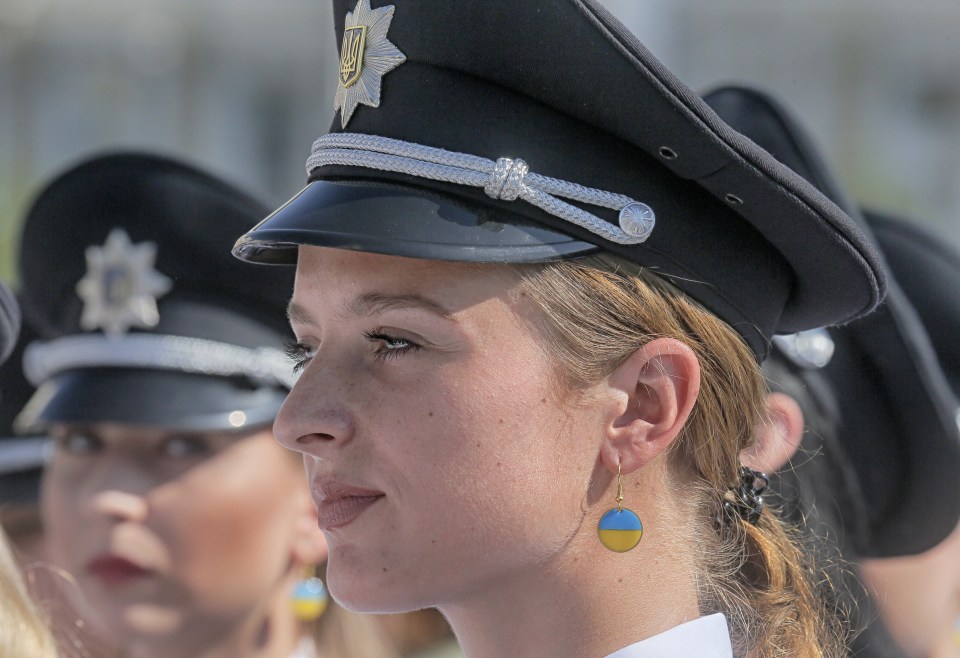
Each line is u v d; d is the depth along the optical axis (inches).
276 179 1154.0
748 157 236.8
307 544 413.7
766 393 285.1
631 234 238.4
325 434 237.0
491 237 230.4
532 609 242.1
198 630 395.2
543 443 235.8
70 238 426.3
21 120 1131.3
